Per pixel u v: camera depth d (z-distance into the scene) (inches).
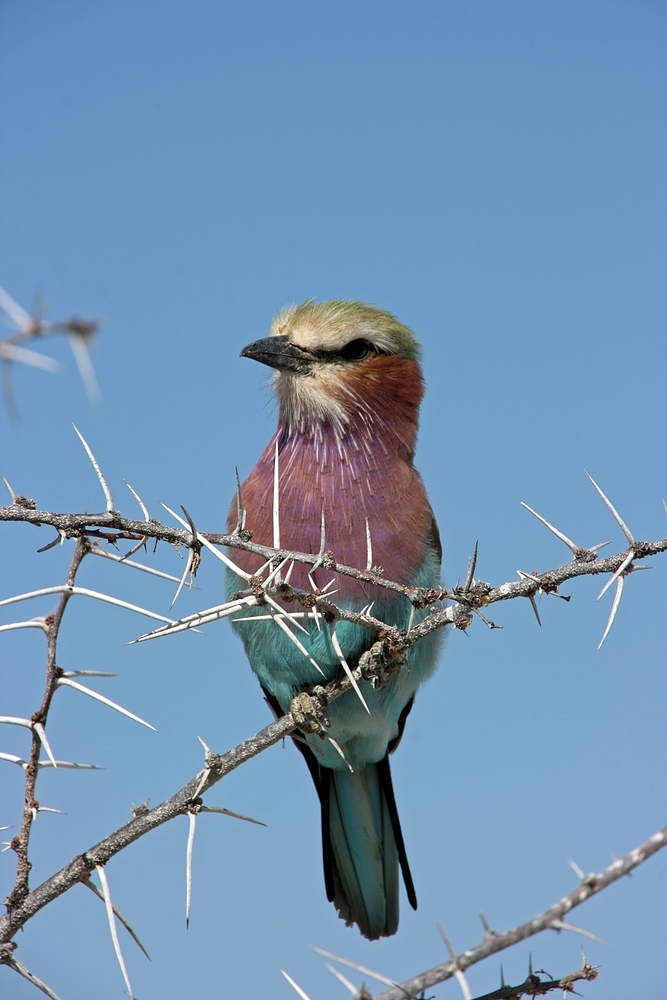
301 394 394.9
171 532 239.8
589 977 221.6
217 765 252.5
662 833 195.8
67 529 236.4
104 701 220.1
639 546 243.1
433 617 261.0
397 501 382.9
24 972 225.5
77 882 231.0
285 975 204.4
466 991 190.1
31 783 225.3
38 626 224.8
